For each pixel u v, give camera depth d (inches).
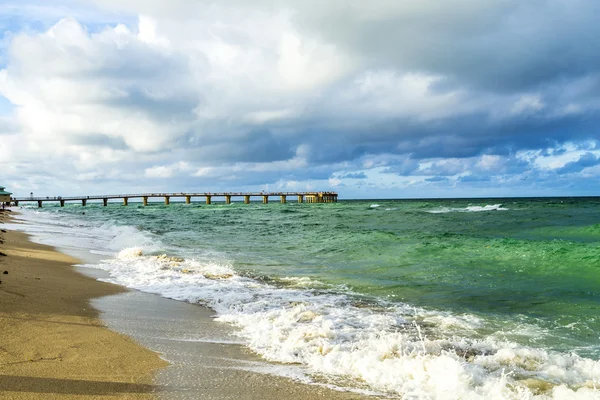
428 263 536.7
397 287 408.8
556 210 1736.0
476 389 175.6
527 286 401.7
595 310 314.2
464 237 775.1
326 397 169.8
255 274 491.2
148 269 505.4
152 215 2101.4
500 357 215.9
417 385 181.8
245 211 2490.2
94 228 1278.3
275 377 191.3
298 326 276.4
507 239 718.5
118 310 312.7
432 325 285.6
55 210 2974.9
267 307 331.6
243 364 207.8
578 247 574.6
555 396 170.9
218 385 179.2
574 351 234.7
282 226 1311.5
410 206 2923.2
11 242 722.8
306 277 466.9
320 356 218.2
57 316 278.1
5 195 3115.2
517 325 284.8
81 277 448.1
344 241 807.1
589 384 184.7
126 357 209.2
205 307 335.9
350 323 286.2
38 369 186.4
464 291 388.8
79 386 170.9
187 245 810.8
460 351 230.5
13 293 327.6
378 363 203.6
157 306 333.7
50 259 566.6
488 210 1893.5
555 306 329.4
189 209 2999.5
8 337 226.7
